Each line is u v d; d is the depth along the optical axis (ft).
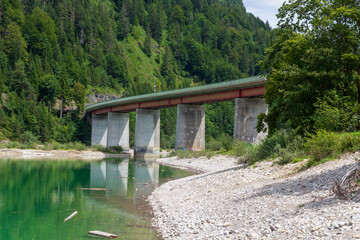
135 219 67.31
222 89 232.94
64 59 572.51
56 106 491.31
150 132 337.72
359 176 53.26
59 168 183.83
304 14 106.22
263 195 62.90
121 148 373.40
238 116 221.25
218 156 205.46
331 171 63.82
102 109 413.39
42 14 620.49
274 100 110.83
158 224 61.36
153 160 260.83
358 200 45.57
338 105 90.89
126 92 625.41
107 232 57.82
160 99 306.14
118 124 388.16
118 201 87.61
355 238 33.81
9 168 175.83
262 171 89.25
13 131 378.12
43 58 537.24
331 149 73.97
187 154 239.50
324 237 36.06
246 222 49.52
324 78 93.30
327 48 90.79
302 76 93.15
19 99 425.28
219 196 73.67
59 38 638.94
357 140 72.84
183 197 83.51
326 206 46.26
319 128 89.04
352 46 93.81
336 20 93.50
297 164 82.28
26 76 473.67
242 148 181.78
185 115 280.31
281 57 110.22
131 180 133.49
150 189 108.68
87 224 64.13
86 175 151.64
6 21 539.70
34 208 79.82
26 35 550.77
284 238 38.99
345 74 92.63
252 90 212.43
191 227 53.52
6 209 78.69
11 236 57.41
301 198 54.49
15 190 106.22
